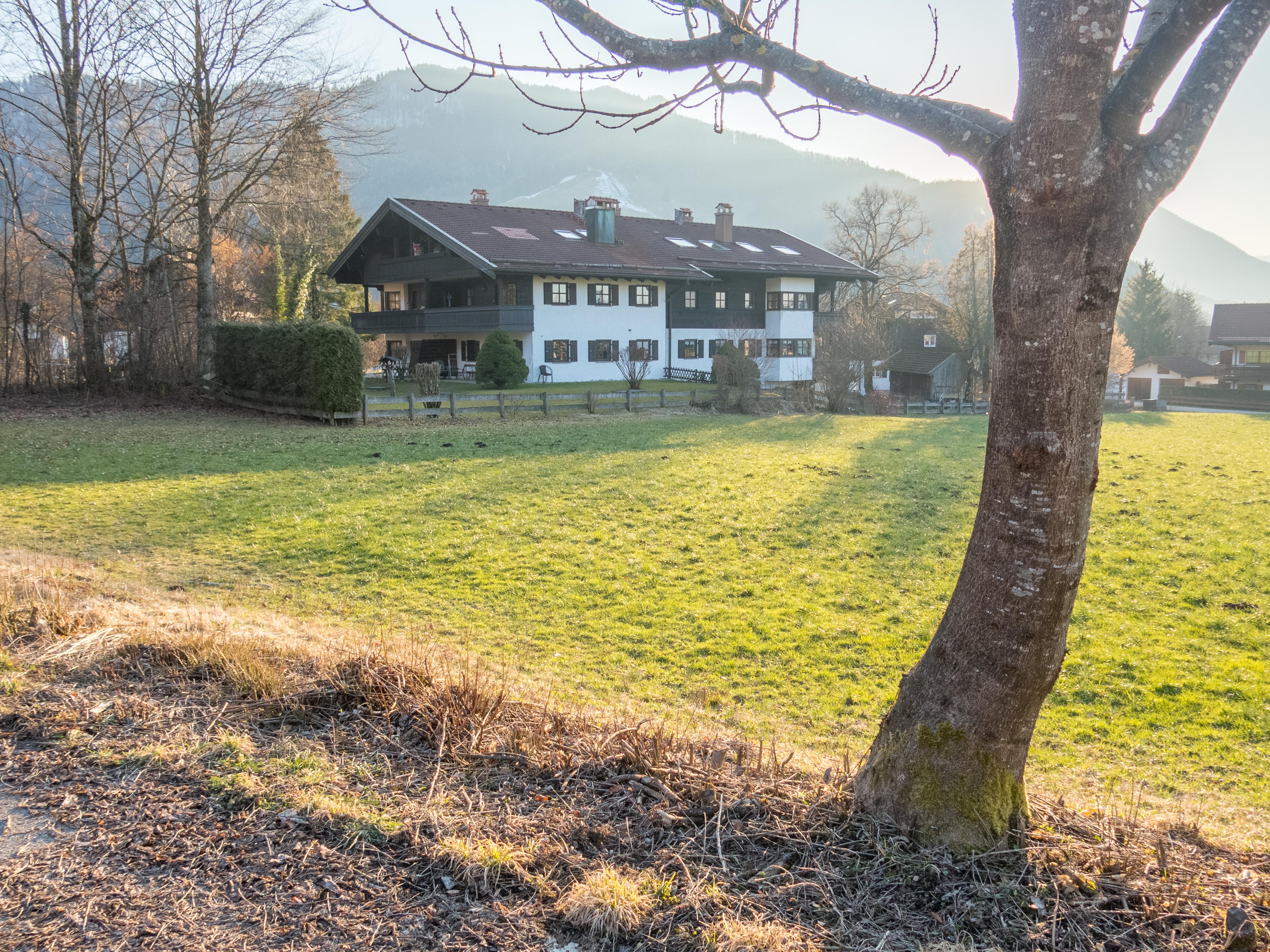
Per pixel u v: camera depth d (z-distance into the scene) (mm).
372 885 3584
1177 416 40812
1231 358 74438
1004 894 3645
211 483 17062
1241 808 6227
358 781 4496
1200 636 10062
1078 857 3975
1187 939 3416
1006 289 3695
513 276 42344
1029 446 3691
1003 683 3900
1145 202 3477
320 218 40812
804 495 17625
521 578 11742
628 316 46625
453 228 43531
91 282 30094
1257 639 9875
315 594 10617
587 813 4270
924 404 44406
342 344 26828
